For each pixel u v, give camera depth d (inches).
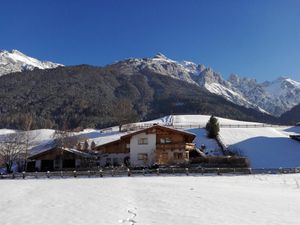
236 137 3508.9
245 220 733.3
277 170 2060.8
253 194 1154.7
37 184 1606.8
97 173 2089.1
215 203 941.2
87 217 762.8
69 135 3511.3
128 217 756.0
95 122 7495.1
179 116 5639.8
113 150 2731.3
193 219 735.1
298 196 1134.4
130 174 2037.4
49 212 828.0
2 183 1724.9
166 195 1095.0
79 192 1210.0
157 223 696.4
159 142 2603.3
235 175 1950.1
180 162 2384.4
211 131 3444.9
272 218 757.9
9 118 7190.0
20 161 2866.6
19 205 940.6
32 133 4431.6
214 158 2278.5
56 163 2659.9
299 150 3021.7
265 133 3762.3
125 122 4424.2
